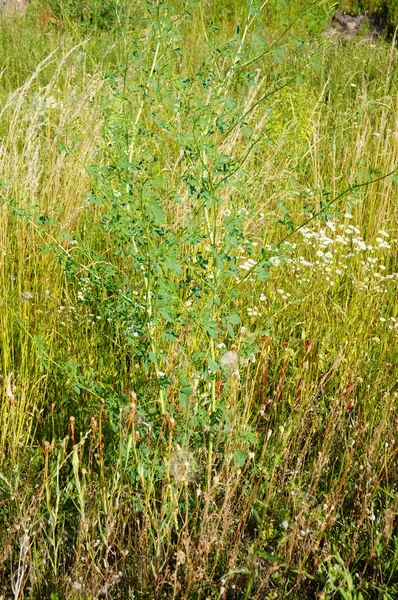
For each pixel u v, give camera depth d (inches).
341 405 120.0
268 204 173.8
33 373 126.4
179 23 104.3
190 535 95.9
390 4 390.6
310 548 91.4
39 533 97.0
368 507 104.3
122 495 98.9
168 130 104.0
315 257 163.3
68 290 149.6
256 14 103.0
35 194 167.0
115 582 90.7
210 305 102.0
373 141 213.0
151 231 99.2
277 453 108.7
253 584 91.0
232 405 104.3
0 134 192.5
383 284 159.0
